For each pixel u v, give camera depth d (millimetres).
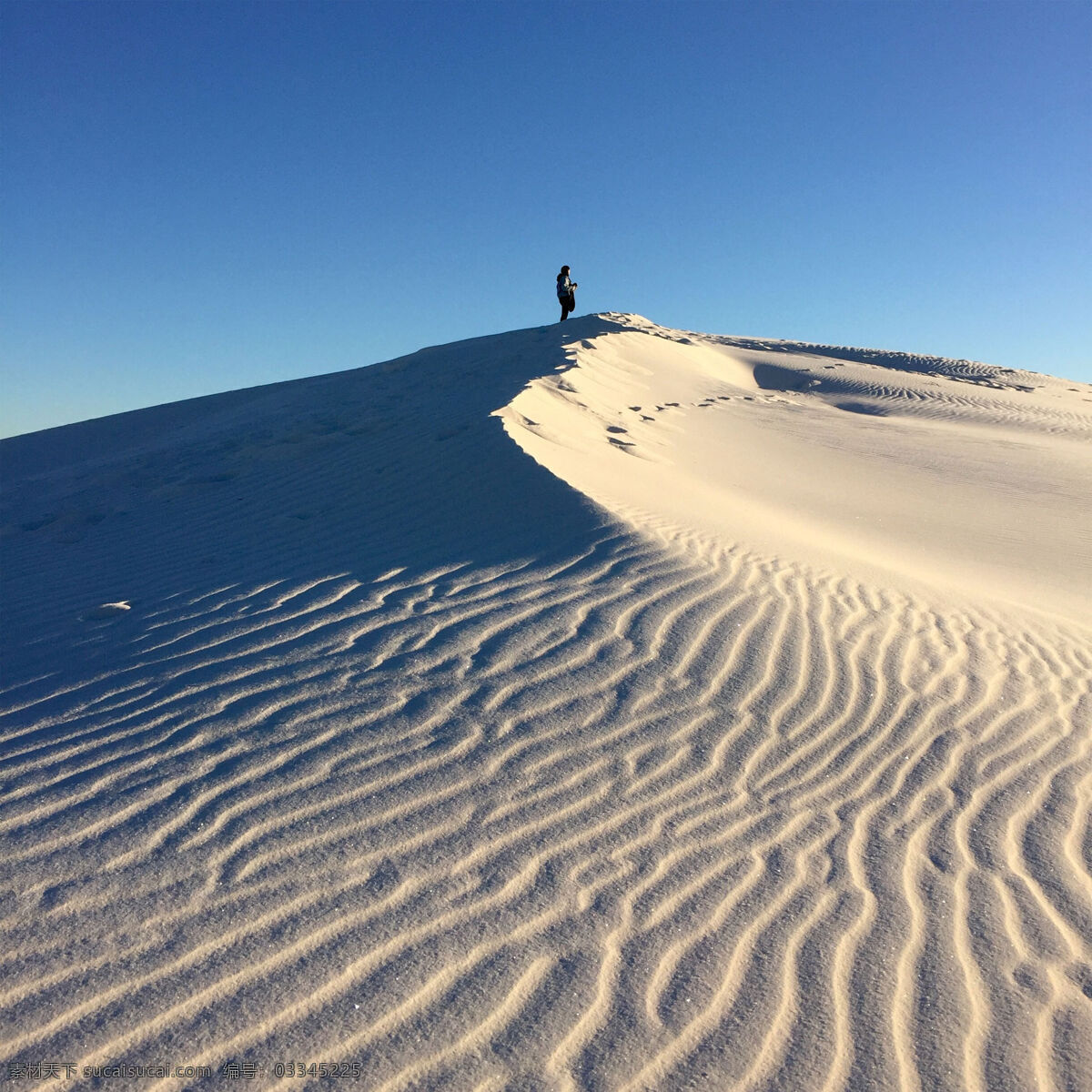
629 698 4949
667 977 2994
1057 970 3111
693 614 6070
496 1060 2631
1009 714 5219
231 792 3969
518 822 3846
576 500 8289
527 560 7129
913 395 24375
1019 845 3883
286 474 10773
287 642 5621
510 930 3189
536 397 13680
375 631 5742
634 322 27594
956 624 6809
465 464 9742
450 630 5730
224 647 5598
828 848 3797
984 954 3180
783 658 5570
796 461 15547
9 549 9172
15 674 5484
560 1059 2645
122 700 4930
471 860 3576
